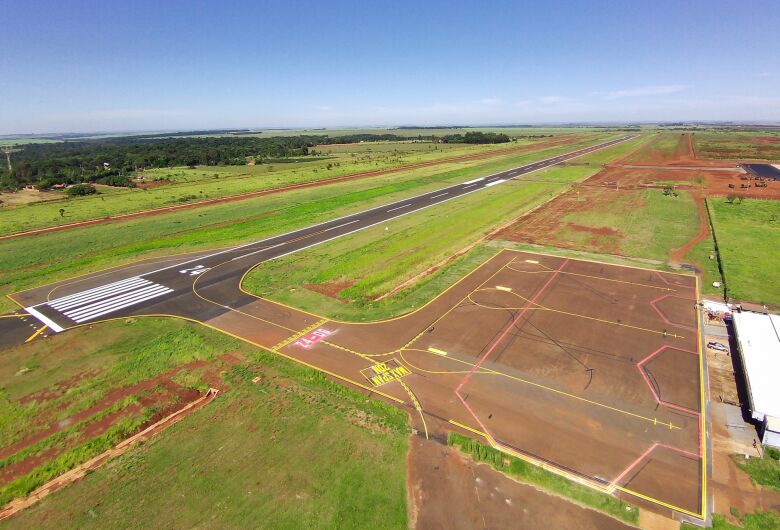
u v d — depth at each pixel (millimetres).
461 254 52625
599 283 43000
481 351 31203
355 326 35219
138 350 32219
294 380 28391
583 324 34906
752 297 39094
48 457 22469
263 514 18953
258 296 41250
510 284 43031
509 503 19312
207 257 52312
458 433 23422
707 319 35500
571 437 23062
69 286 44125
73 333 34906
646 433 23312
